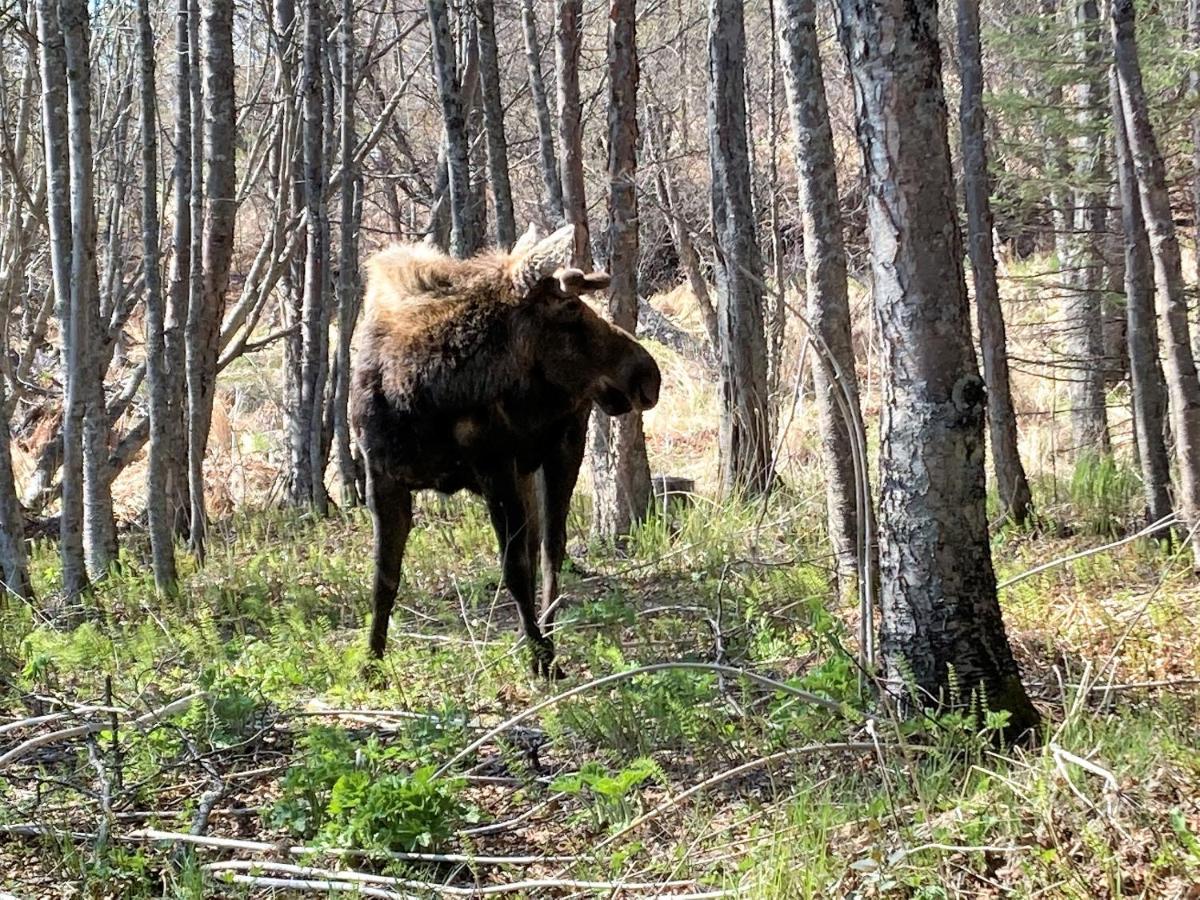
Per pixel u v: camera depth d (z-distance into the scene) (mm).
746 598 8102
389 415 6672
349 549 11500
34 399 18922
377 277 6914
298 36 15461
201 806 5109
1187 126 12188
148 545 12938
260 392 22453
